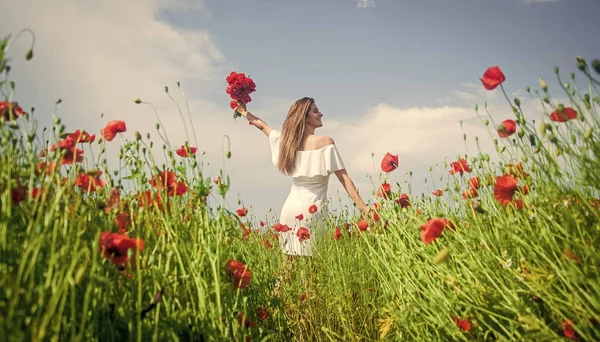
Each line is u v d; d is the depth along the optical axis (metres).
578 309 1.70
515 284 1.94
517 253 2.10
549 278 1.83
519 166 2.25
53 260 1.38
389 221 2.71
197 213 2.32
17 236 1.75
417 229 2.67
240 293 2.59
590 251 1.71
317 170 4.44
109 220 1.96
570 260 1.72
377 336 3.30
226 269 2.29
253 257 3.36
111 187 2.20
